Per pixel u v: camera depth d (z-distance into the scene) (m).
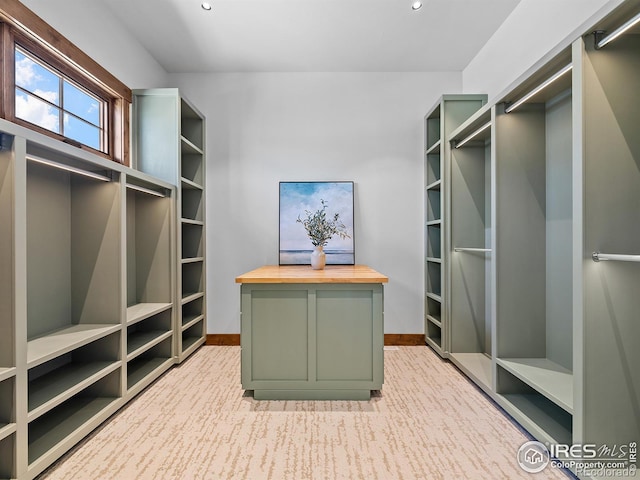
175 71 3.89
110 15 2.89
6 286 1.56
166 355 3.16
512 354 2.43
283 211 3.88
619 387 1.61
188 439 1.96
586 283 1.61
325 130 3.92
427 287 3.83
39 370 2.14
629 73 1.62
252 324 2.46
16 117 2.07
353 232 3.87
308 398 2.47
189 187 3.63
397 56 3.63
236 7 2.86
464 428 2.08
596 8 2.08
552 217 2.37
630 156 1.61
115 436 1.99
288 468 1.70
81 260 2.39
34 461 1.63
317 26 3.12
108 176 2.39
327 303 2.46
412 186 3.92
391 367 3.15
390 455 1.81
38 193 2.14
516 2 2.84
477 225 3.32
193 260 3.52
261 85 3.93
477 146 3.33
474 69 3.65
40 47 2.21
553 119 2.35
